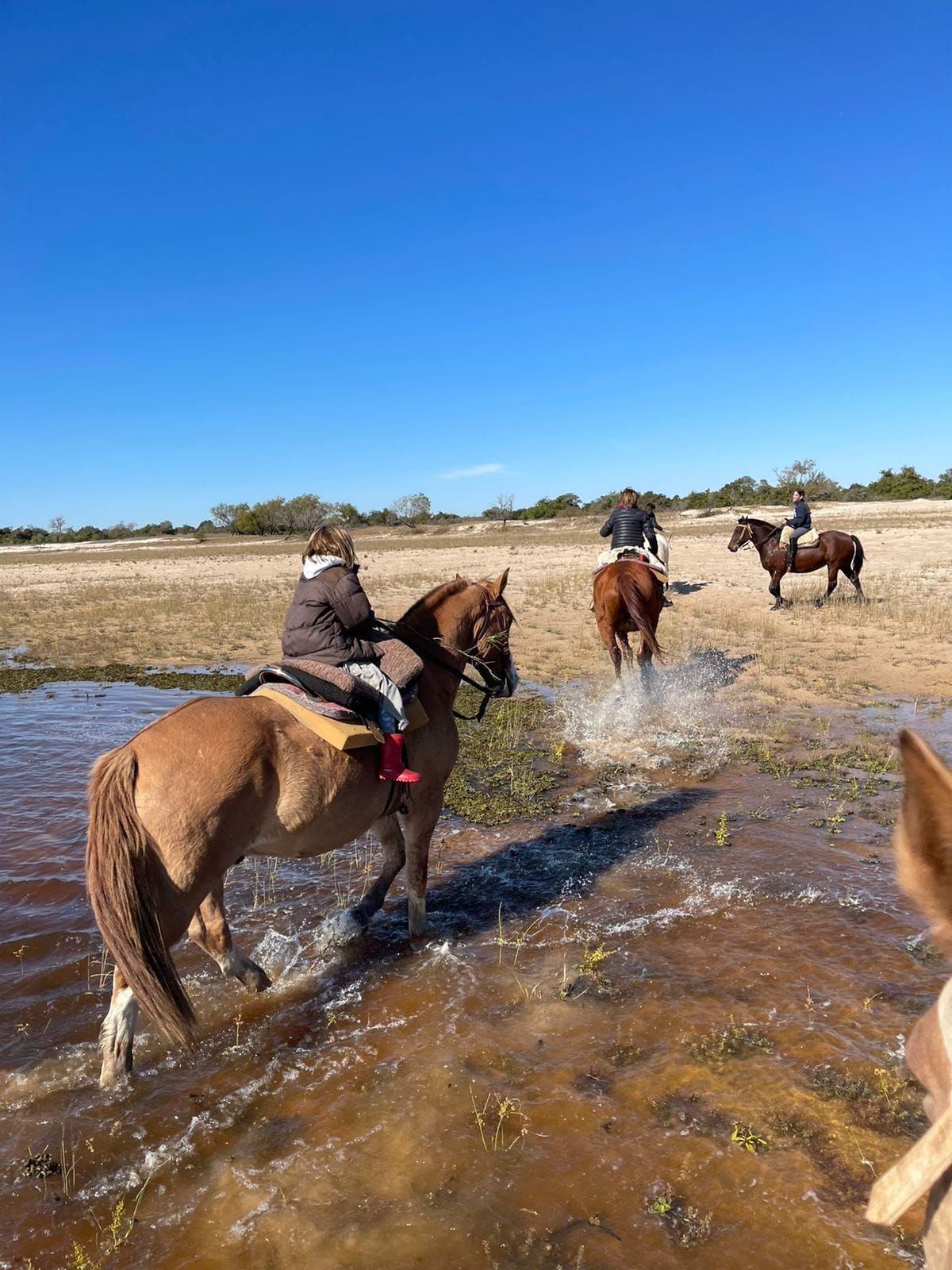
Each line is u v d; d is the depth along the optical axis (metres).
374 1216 2.95
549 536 50.25
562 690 11.59
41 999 4.46
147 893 3.41
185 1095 3.68
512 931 5.10
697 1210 2.94
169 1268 2.78
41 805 7.32
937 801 1.16
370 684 4.31
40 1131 3.46
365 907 5.18
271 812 3.88
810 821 6.70
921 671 11.84
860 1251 2.74
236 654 15.05
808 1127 3.31
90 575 37.03
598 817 6.96
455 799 7.48
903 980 4.36
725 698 10.74
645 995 4.30
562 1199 3.01
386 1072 3.76
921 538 31.42
